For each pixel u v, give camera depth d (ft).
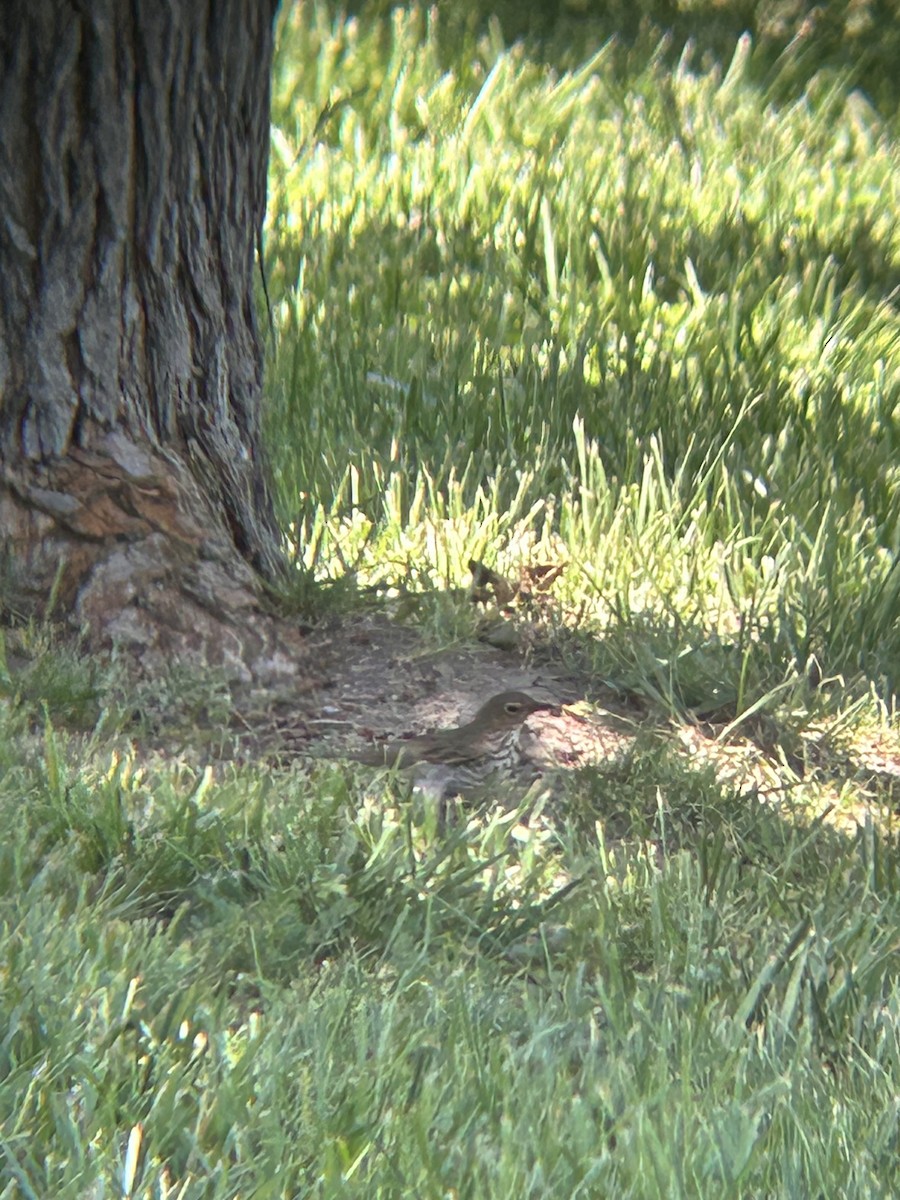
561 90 71.67
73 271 32.45
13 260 32.17
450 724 32.99
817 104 78.74
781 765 32.96
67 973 22.13
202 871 25.81
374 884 25.52
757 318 51.93
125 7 31.68
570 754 32.17
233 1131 19.60
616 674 35.42
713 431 44.39
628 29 84.53
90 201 32.24
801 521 41.34
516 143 67.00
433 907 25.44
